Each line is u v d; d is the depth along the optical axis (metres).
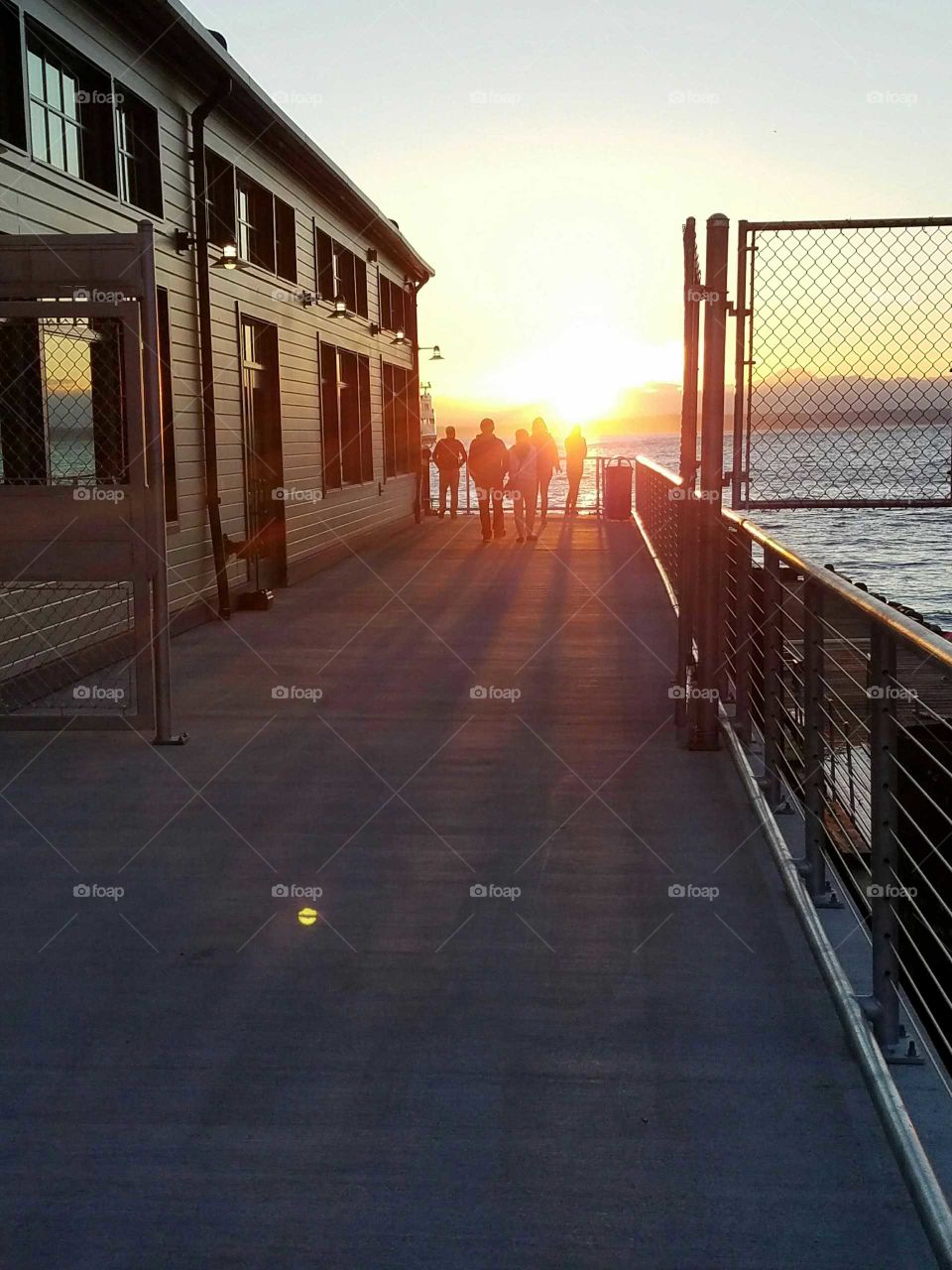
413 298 22.53
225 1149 2.73
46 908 4.18
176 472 9.98
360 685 7.95
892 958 3.05
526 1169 2.65
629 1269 2.34
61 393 7.56
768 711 4.91
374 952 3.80
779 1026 3.29
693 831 4.93
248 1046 3.21
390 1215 2.50
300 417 14.04
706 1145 2.73
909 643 2.50
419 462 23.11
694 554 6.37
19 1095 2.97
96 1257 2.38
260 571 12.47
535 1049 3.18
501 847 4.77
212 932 3.96
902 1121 2.67
